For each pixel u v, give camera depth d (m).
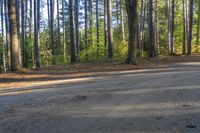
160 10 49.44
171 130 6.37
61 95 11.17
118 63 23.97
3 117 8.26
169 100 9.16
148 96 9.91
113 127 6.76
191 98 9.30
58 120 7.61
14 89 14.71
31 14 40.25
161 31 48.97
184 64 22.89
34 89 13.88
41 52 43.59
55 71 21.00
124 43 38.97
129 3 22.88
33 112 8.62
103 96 10.41
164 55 33.31
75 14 39.09
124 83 13.51
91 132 6.50
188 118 7.19
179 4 47.50
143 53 32.47
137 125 6.81
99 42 40.09
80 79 16.77
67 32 57.78
